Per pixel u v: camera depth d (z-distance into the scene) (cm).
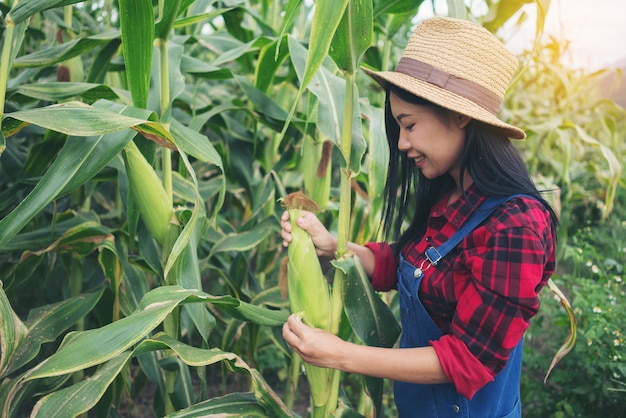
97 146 103
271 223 164
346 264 112
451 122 98
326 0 90
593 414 201
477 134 98
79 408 94
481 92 97
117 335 96
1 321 100
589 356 198
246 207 191
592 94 391
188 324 170
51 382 121
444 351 97
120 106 106
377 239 157
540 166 366
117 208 196
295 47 122
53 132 131
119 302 143
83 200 166
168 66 128
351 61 105
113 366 101
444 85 97
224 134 179
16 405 110
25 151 194
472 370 95
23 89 128
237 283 165
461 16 121
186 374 148
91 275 196
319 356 100
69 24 157
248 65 179
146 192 115
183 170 153
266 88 158
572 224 380
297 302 108
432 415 111
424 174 106
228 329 163
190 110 185
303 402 238
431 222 111
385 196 121
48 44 217
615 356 186
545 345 263
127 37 104
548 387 216
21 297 236
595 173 307
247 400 117
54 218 133
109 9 173
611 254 306
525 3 142
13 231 96
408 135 102
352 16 100
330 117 113
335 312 115
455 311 100
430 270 106
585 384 202
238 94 240
